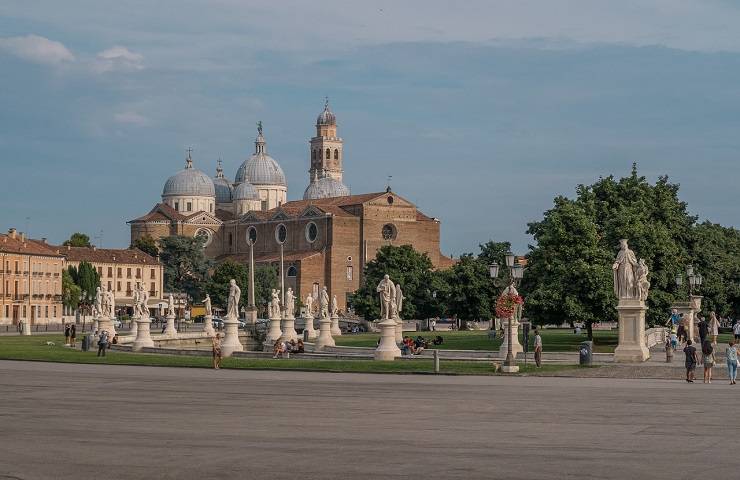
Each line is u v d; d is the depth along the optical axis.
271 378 73.38
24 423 45.47
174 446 38.78
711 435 41.59
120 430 43.12
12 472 33.41
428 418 47.28
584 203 121.69
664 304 117.06
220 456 36.50
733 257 158.00
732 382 66.50
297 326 196.38
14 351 109.62
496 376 74.00
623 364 82.56
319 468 34.16
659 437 41.03
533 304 113.94
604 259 114.06
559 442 39.75
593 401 54.94
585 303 112.50
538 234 131.12
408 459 35.88
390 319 95.12
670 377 72.00
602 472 33.44
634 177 127.62
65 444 39.25
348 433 42.25
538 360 81.75
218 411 50.28
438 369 78.19
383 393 60.16
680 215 135.62
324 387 64.88
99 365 89.50
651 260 116.00
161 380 71.19
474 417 47.66
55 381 69.94
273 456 36.50
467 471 33.62
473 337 154.38
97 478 32.47
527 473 33.28
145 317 120.25
